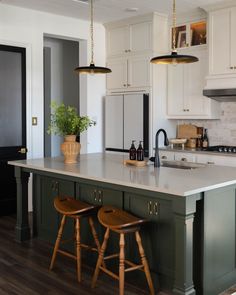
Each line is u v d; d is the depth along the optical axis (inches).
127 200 129.0
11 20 206.4
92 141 246.7
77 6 206.4
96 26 243.3
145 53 226.2
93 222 141.3
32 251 156.5
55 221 161.6
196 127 232.5
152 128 225.9
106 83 251.1
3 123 208.5
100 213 123.2
